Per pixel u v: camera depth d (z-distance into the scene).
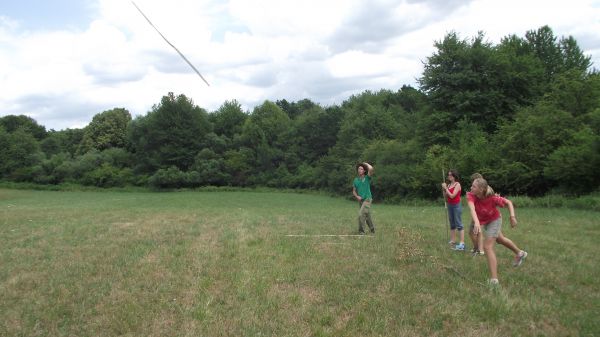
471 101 36.72
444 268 7.67
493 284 6.52
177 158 69.88
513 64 37.88
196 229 12.70
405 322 5.38
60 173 72.88
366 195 11.54
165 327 5.34
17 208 24.80
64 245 10.34
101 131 84.50
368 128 57.38
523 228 13.07
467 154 31.34
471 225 8.66
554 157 24.77
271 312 5.72
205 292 6.48
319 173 61.69
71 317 5.71
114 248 9.84
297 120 76.81
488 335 5.04
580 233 11.94
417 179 37.72
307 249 9.36
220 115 81.62
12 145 74.31
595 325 5.29
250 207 32.09
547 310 5.71
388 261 8.23
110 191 67.75
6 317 5.73
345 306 5.89
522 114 31.64
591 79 29.06
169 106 70.94
